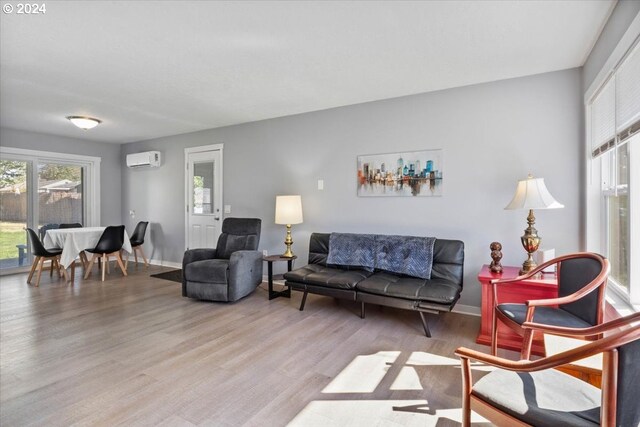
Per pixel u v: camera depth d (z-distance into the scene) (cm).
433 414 181
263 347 262
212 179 531
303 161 440
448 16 216
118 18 217
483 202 333
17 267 537
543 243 308
